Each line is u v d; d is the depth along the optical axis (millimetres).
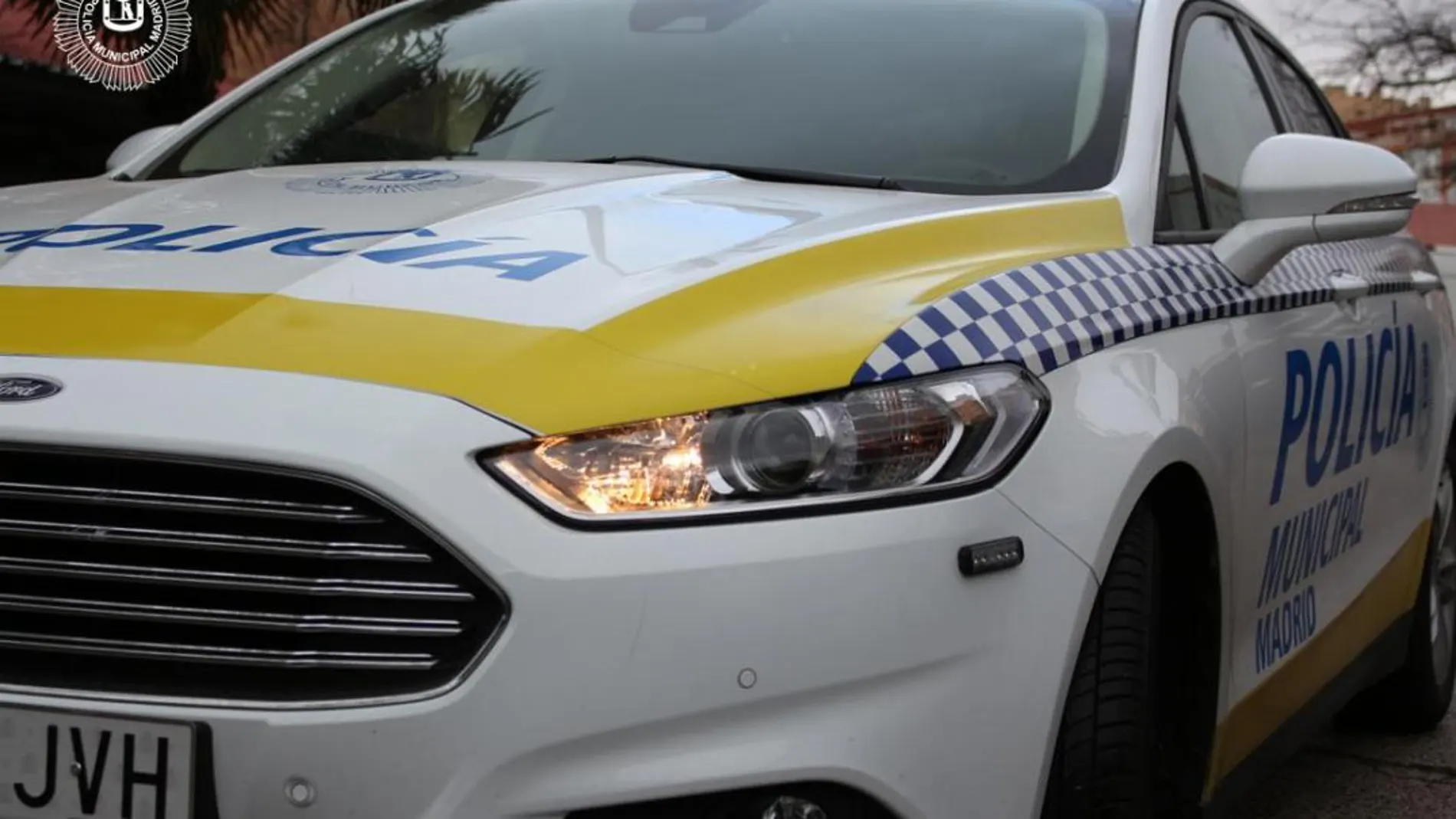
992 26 3260
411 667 1825
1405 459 3883
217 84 7977
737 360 1997
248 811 1816
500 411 1873
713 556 1874
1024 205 2611
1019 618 2039
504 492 1833
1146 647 2279
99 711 1828
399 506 1802
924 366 2076
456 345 1953
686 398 1938
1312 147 2932
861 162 2924
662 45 3383
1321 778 4023
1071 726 2154
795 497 1936
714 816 1893
